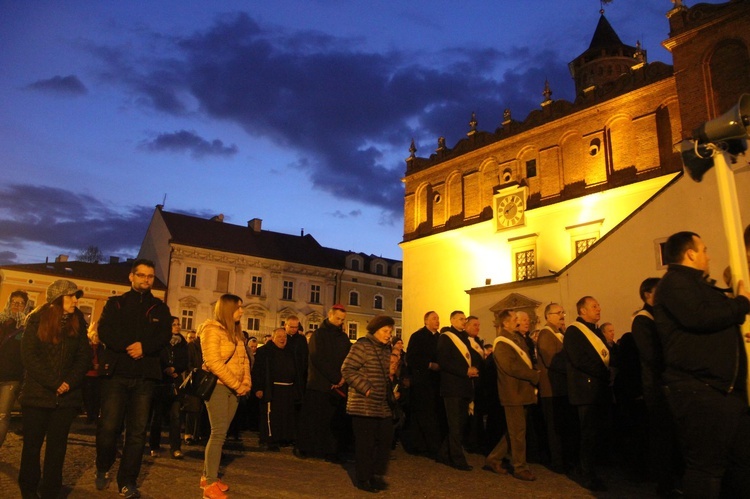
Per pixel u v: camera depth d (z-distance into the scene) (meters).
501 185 31.47
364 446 6.89
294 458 9.35
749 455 3.87
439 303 33.56
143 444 6.15
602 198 26.81
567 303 20.88
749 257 4.62
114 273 43.53
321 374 9.34
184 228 47.44
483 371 10.69
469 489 7.14
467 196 33.81
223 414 6.25
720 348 3.90
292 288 50.28
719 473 3.84
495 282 30.64
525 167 31.09
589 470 7.38
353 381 6.86
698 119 22.95
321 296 51.75
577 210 27.69
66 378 5.60
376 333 7.20
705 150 4.37
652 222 18.16
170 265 44.66
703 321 3.87
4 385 6.61
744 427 3.89
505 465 9.12
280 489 6.77
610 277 19.30
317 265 51.69
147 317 6.28
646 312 6.87
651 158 25.77
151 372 6.25
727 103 22.36
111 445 6.18
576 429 8.74
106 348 6.15
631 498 6.85
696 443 3.88
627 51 45.28
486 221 31.75
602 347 7.59
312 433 9.18
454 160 34.88
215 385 6.25
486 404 10.77
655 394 6.69
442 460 9.14
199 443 10.62
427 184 36.75
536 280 22.48
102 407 6.15
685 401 3.95
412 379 10.40
